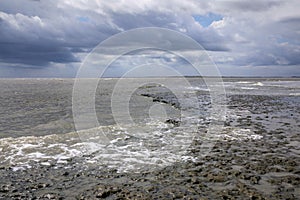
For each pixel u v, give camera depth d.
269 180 8.48
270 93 42.25
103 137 13.82
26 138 13.33
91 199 7.28
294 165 9.79
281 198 7.29
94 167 9.77
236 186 8.04
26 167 9.68
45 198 7.34
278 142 13.02
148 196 7.38
